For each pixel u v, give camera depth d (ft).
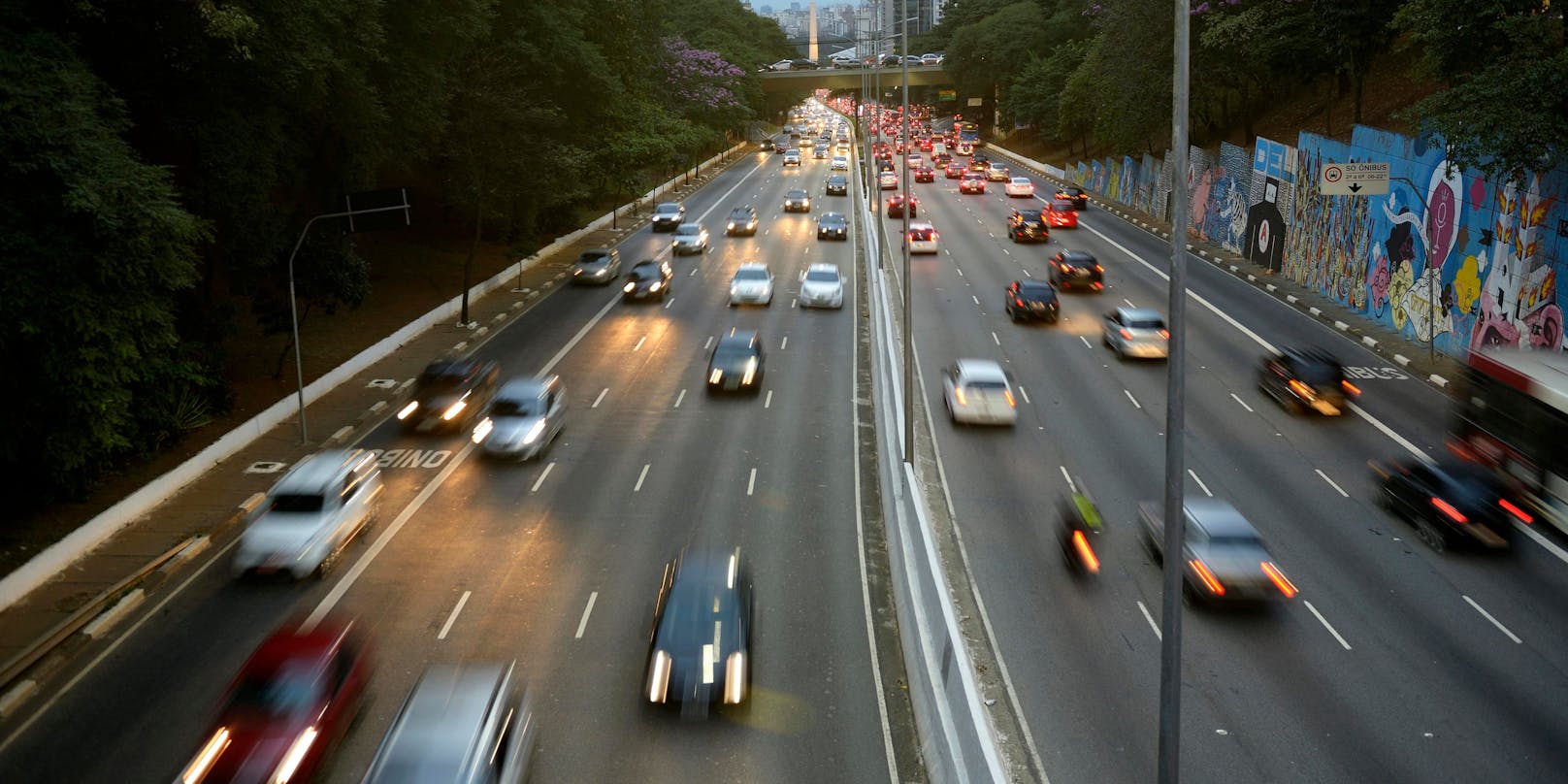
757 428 107.55
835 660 62.69
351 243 136.36
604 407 115.03
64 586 73.61
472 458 99.09
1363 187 135.13
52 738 55.72
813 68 591.37
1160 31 217.77
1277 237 178.09
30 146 73.31
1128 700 57.47
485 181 165.68
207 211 106.01
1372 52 177.78
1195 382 118.62
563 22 201.87
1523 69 100.27
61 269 76.13
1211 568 66.54
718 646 58.08
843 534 81.46
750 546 78.89
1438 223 130.21
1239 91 251.60
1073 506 78.07
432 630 66.08
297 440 104.73
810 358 134.82
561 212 220.02
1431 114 112.57
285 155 123.85
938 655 56.85
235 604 70.74
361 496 81.20
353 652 57.47
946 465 94.43
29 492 84.58
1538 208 111.34
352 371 127.54
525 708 53.16
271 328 120.37
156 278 82.89
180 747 54.80
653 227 247.70
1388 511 83.15
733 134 505.25
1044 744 53.67
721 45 478.18
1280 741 53.57
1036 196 304.71
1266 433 101.81
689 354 136.87
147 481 91.04
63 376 77.56
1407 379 119.44
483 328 150.00
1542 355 88.17
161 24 92.32
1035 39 434.30
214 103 104.22
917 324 148.56
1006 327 146.10
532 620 67.26
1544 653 62.03
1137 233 229.66
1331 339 138.10
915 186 333.01
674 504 87.30
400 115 145.38
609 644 64.08
